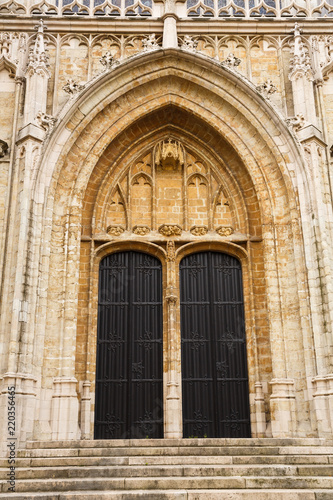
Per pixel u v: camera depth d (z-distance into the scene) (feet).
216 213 72.54
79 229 65.21
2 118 68.18
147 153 74.74
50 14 74.13
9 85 69.82
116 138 72.02
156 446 48.16
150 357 67.41
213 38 73.56
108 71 68.69
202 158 74.49
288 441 50.16
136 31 72.90
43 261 61.67
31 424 55.01
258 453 45.80
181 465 41.96
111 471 39.83
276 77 72.13
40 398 58.18
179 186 73.72
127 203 71.77
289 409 60.13
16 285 57.67
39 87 66.59
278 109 68.85
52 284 62.54
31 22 71.92
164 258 70.49
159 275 71.00
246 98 70.64
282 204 67.56
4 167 65.57
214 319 69.31
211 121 71.41
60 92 69.31
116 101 70.49
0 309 59.26
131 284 70.23
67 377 59.52
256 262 69.31
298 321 63.00
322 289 60.59
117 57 72.28
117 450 45.75
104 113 70.13
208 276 71.15
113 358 67.05
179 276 70.95
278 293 64.44
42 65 67.51
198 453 45.50
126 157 73.31
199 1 75.36
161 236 70.64
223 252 71.87
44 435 56.90
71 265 63.36
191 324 69.15
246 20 73.20
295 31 71.87
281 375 61.82
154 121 73.72
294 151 67.00
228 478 37.24
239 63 71.20
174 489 36.55
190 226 72.02
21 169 63.72
